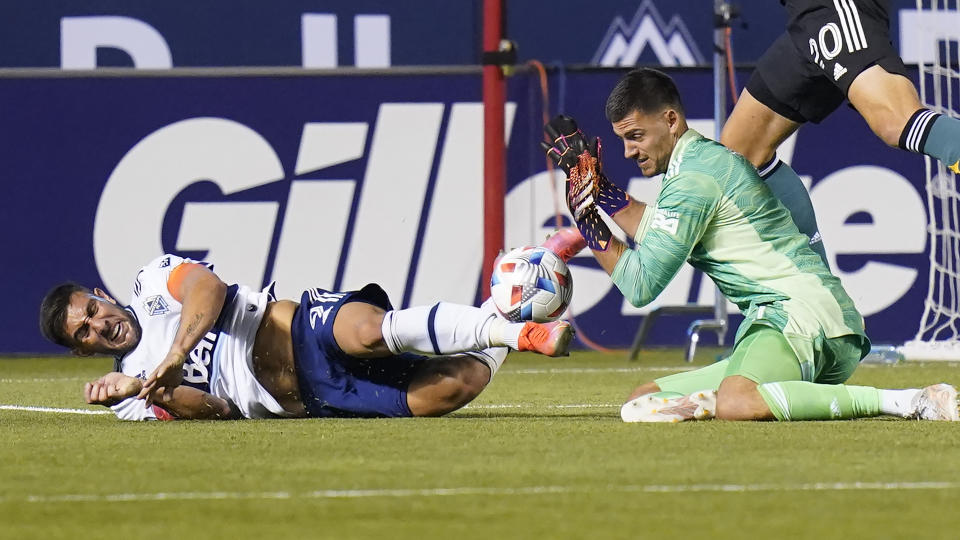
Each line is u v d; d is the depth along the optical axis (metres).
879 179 30.52
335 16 38.19
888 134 15.58
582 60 38.72
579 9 38.59
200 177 30.69
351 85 30.77
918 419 13.27
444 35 38.28
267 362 14.29
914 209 30.58
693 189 13.93
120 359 14.12
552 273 13.55
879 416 13.80
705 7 38.53
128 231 30.67
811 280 14.06
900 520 7.77
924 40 35.19
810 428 12.50
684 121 14.39
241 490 9.02
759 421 13.28
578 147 14.27
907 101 15.51
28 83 30.59
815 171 30.50
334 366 14.32
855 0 16.16
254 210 30.72
